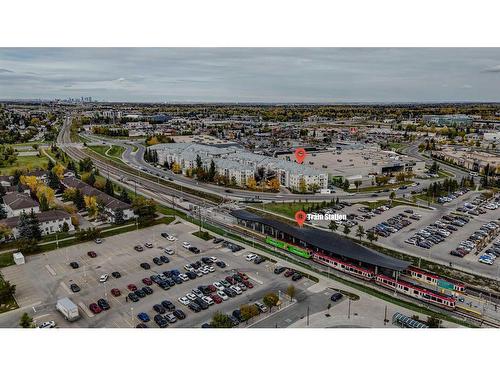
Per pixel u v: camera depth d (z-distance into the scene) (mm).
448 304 98125
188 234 143000
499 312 96438
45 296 100375
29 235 130125
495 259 125312
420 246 135000
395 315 88438
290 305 96438
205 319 90625
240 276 110500
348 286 106438
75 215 156250
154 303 97562
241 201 187750
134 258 122375
